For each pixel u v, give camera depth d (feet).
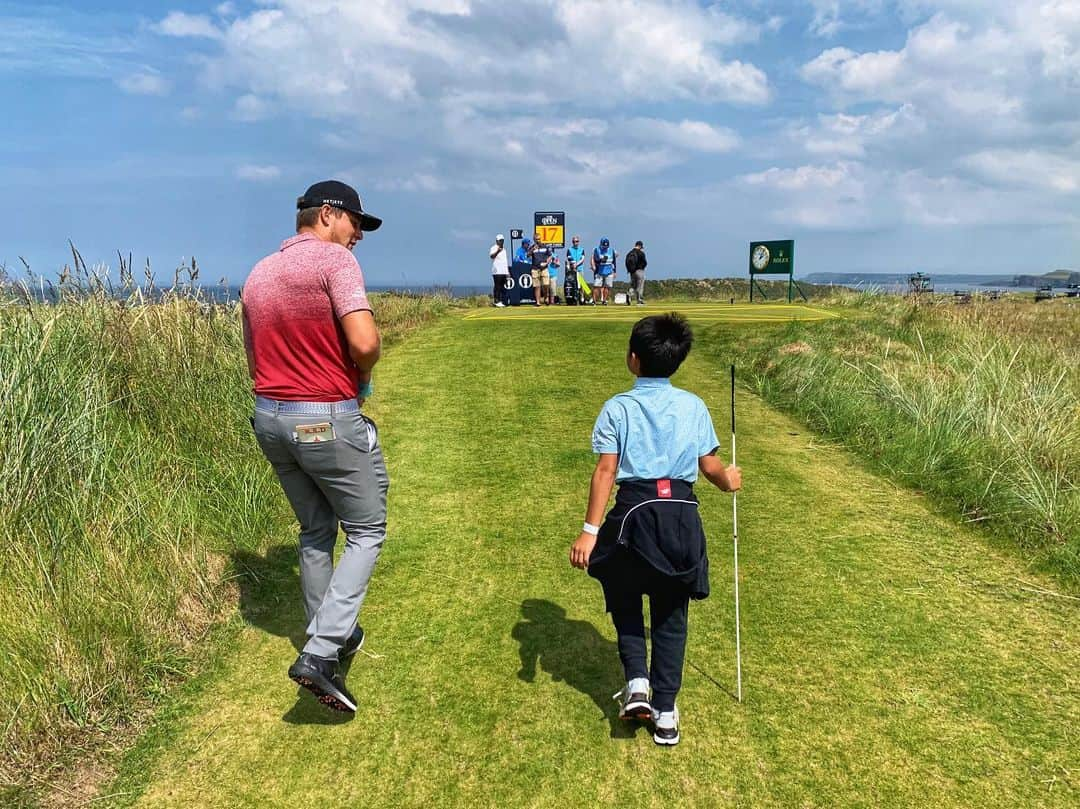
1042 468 17.61
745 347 31.12
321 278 8.95
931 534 15.38
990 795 8.57
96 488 12.82
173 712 10.05
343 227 9.94
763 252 67.00
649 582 8.73
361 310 8.95
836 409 22.49
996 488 16.56
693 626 12.04
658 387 9.14
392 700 10.36
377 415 23.61
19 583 10.64
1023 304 56.54
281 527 15.46
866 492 17.63
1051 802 8.46
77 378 14.87
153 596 11.75
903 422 21.02
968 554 14.52
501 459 19.67
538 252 59.88
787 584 13.33
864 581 13.44
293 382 9.17
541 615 12.48
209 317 20.48
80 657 10.07
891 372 24.91
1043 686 10.50
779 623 12.10
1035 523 15.17
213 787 8.78
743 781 8.83
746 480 18.24
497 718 9.97
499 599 12.99
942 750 9.29
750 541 15.05
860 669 10.90
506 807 8.49
